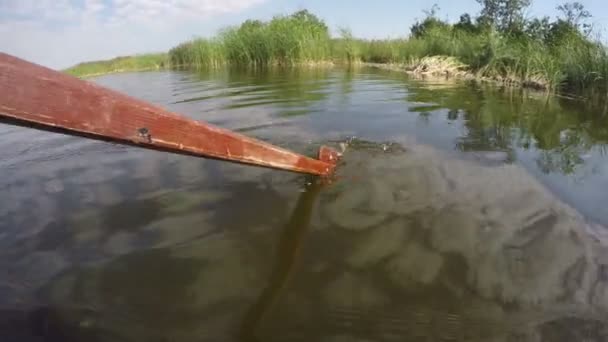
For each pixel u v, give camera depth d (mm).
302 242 1925
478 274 1668
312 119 4375
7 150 3377
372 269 1720
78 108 1362
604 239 1849
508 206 2195
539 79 7398
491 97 5992
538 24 10984
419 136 3574
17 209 2258
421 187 2471
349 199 2344
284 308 1505
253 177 2686
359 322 1433
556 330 1373
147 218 2158
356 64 13859
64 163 3020
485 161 2883
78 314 1473
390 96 6020
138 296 1570
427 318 1445
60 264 1762
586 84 6359
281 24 14250
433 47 12258
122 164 2977
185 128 1730
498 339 1349
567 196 2289
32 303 1521
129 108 1508
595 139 3502
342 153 3113
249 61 14055
